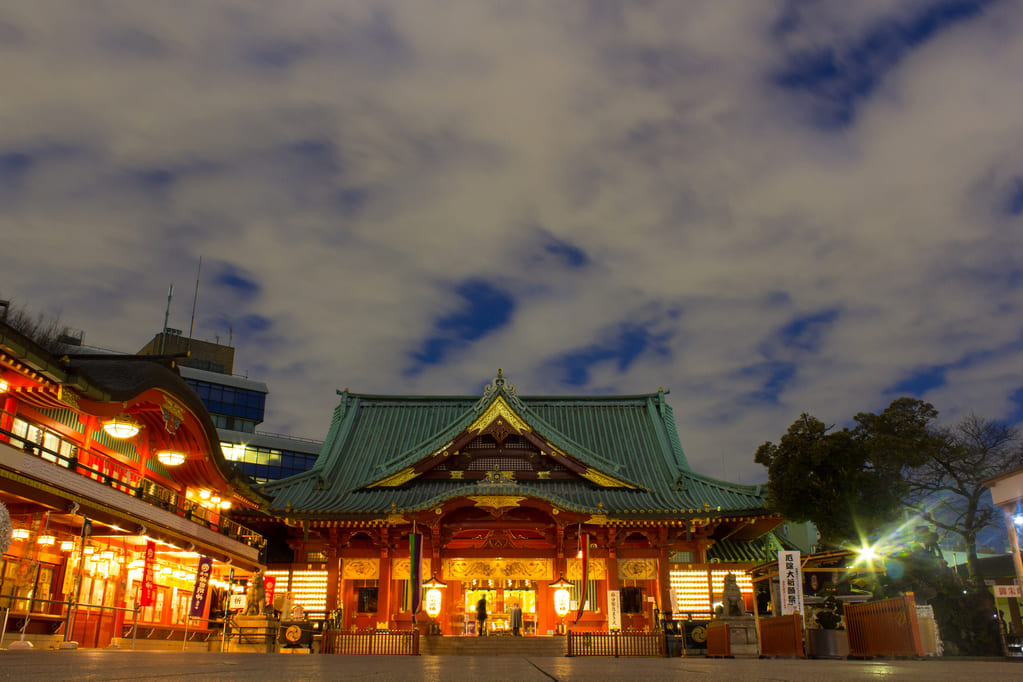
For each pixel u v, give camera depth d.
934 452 39.72
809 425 44.69
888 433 41.50
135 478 37.19
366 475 55.84
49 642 29.14
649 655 39.53
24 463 24.08
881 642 21.19
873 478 41.16
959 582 35.69
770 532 55.22
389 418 63.25
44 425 30.11
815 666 11.55
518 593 50.50
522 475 53.03
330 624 43.31
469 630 48.19
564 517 47.81
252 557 45.72
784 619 28.00
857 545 41.88
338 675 7.15
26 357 25.44
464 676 7.36
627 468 56.50
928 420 41.50
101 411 29.72
